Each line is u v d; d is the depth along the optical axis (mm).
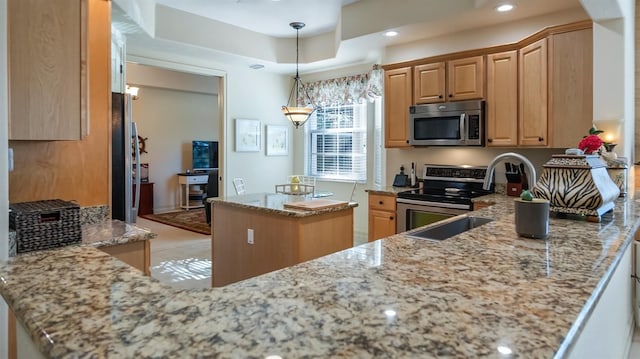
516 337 631
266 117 6199
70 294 810
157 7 4336
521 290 875
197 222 7090
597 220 1733
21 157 2309
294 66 5773
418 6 3846
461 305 773
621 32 2895
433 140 4207
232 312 725
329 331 646
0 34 1658
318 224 3113
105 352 576
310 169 6457
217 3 4301
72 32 2053
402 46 4609
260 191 6160
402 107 4488
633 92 3348
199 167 8859
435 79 4191
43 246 1881
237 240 3459
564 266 1083
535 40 3457
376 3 4145
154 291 832
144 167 8109
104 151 2615
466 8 3518
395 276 979
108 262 1040
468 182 4297
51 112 1990
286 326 664
